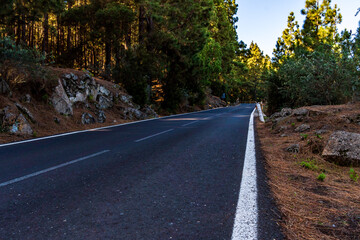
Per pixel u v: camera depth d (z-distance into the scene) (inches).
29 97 430.0
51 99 467.8
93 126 501.7
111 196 125.1
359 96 411.8
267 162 198.7
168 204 114.8
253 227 93.0
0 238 84.8
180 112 1137.4
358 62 413.4
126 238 85.0
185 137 338.3
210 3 1008.9
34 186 140.6
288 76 544.4
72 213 105.3
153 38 909.2
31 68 426.0
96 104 605.6
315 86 470.0
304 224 97.3
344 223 98.5
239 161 199.9
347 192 136.7
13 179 153.7
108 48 973.8
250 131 398.3
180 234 87.7
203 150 246.7
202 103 1499.8
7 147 265.0
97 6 912.3
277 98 675.4
